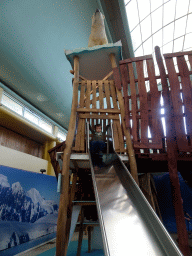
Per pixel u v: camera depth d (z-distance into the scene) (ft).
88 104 15.39
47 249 20.58
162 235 6.23
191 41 43.24
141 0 33.58
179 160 12.69
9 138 40.55
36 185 29.68
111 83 16.26
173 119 13.16
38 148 49.93
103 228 6.34
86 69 19.35
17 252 19.27
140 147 12.81
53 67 36.14
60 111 48.96
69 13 28.37
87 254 18.21
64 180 12.25
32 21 27.96
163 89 13.88
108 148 15.65
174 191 11.79
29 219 26.48
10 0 24.63
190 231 23.44
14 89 39.14
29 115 43.21
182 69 14.14
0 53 31.40
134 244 6.09
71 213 15.12
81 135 14.40
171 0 34.42
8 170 24.27
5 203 22.80
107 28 31.45
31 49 31.89
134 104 13.93
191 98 13.23
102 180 10.55
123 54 36.11
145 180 26.63
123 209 7.85
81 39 32.91
